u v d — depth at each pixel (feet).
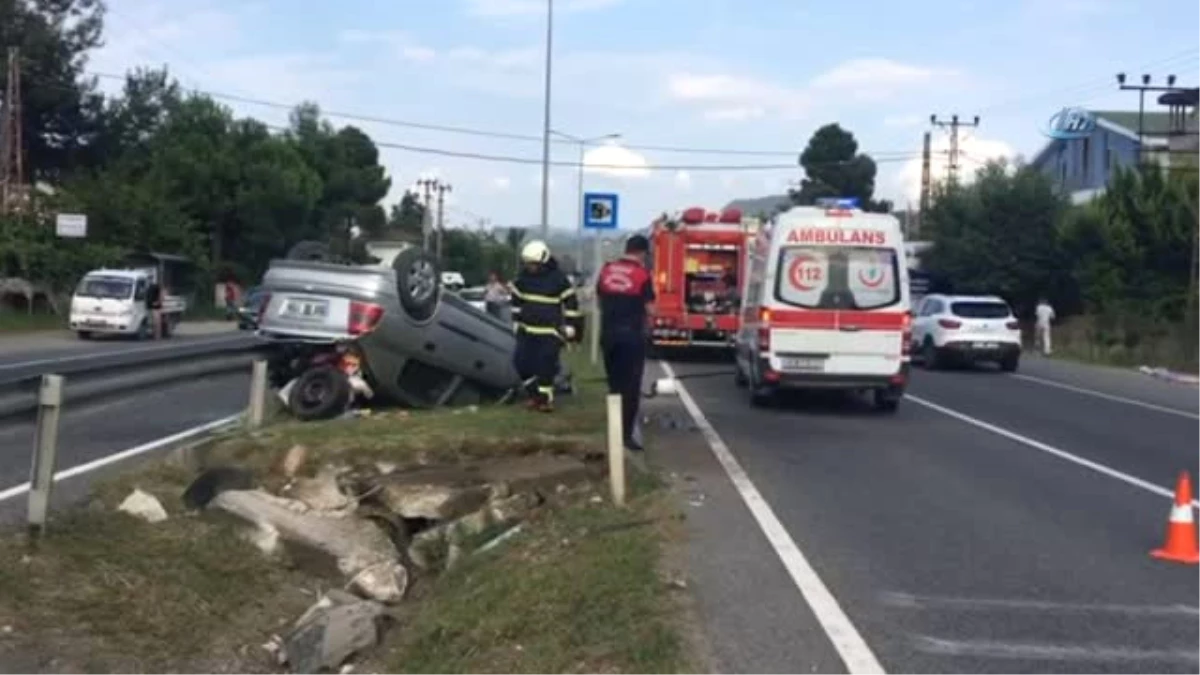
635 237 45.34
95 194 191.11
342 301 48.37
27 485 36.73
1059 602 26.84
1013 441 55.26
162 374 52.31
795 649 22.93
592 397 56.85
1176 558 31.32
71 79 217.97
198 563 28.37
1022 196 171.83
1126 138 196.03
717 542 31.35
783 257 63.26
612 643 22.16
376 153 302.25
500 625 23.72
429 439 39.96
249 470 35.99
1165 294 148.97
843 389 65.36
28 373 47.55
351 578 29.91
